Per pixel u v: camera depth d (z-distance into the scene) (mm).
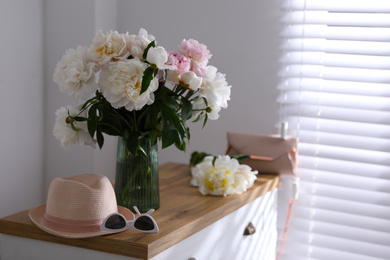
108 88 1457
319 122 2219
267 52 2260
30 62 2275
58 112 1541
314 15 2168
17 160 2240
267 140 2148
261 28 2258
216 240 1712
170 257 1452
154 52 1436
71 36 2326
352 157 2168
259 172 2166
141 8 2443
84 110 1533
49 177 2426
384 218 2156
